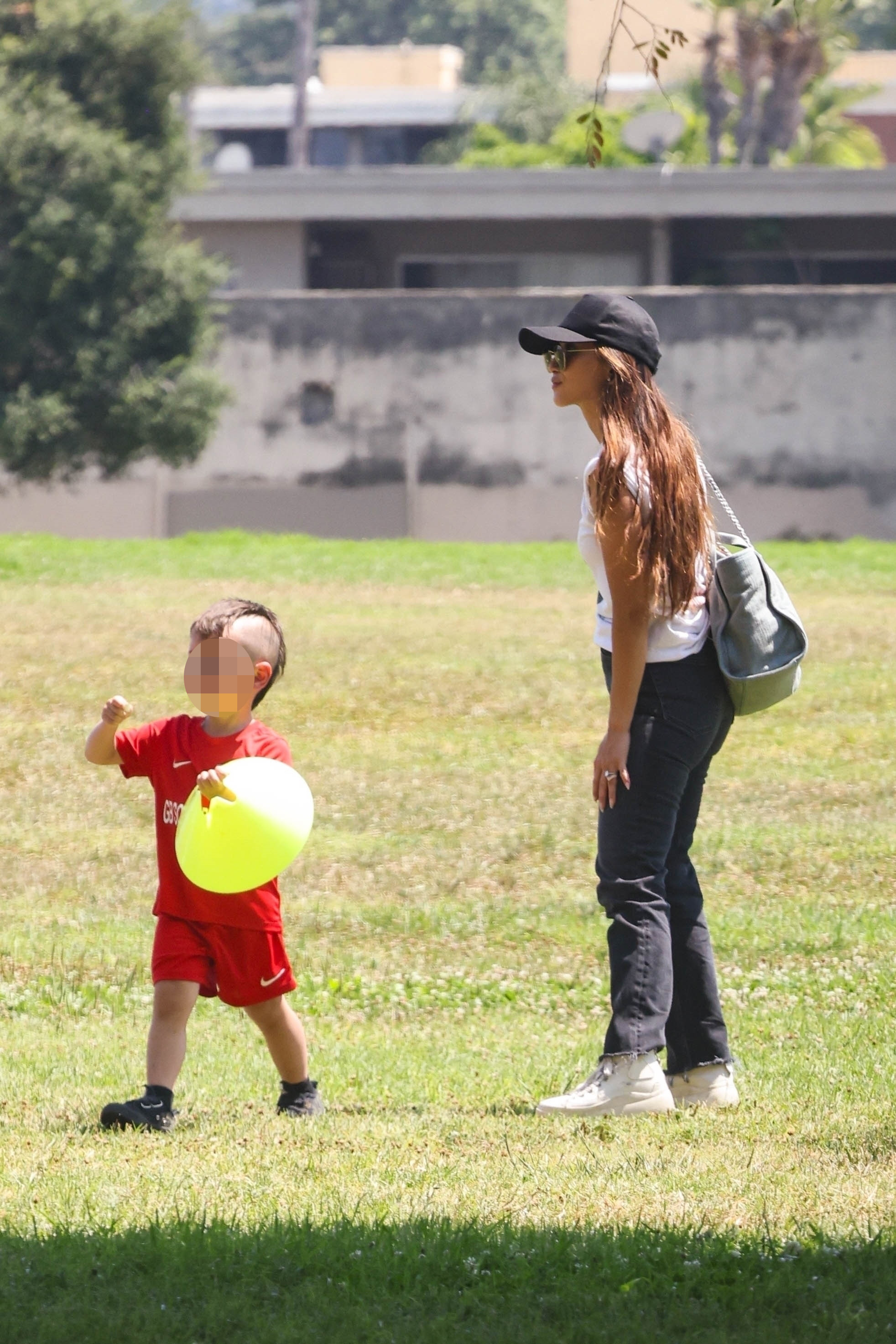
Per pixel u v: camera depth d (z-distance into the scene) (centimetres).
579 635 6247
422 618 6631
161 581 7512
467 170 12162
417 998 2542
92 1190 1363
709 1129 1566
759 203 12025
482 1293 1113
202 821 1511
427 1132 1585
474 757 4350
